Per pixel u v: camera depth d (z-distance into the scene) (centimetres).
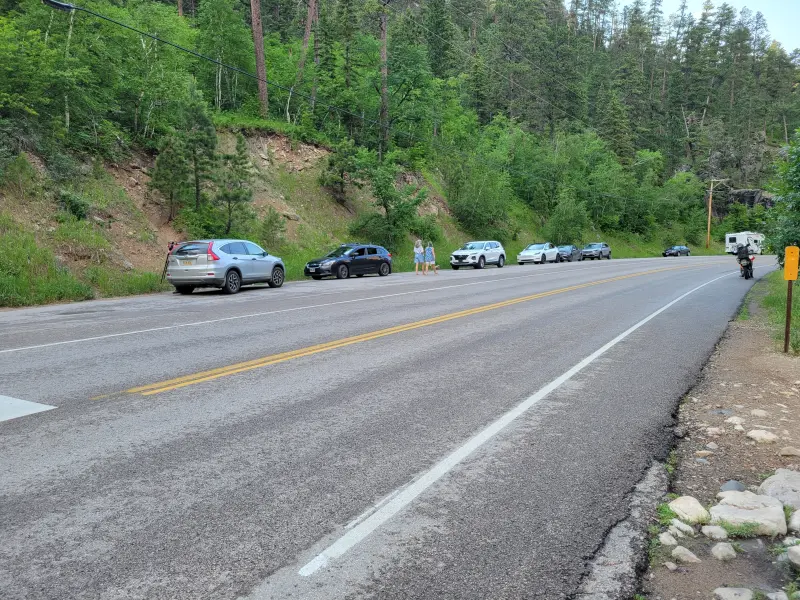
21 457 428
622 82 9006
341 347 879
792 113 10600
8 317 1250
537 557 306
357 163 3388
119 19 2422
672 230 7606
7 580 275
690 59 10969
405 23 4525
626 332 1062
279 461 428
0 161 1855
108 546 307
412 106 4191
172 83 2592
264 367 738
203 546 308
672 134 9519
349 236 3291
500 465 430
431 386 654
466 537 324
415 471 414
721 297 1759
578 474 418
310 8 4016
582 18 12619
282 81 3847
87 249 1870
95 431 488
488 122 6675
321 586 275
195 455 437
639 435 506
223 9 3400
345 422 521
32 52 1998
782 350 907
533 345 917
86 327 1077
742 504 365
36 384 642
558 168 5941
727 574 298
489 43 8012
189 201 2444
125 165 2405
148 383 650
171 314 1273
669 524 346
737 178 9031
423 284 2145
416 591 273
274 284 2016
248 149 3145
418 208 4034
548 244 4256
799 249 895
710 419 564
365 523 337
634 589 281
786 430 528
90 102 2242
